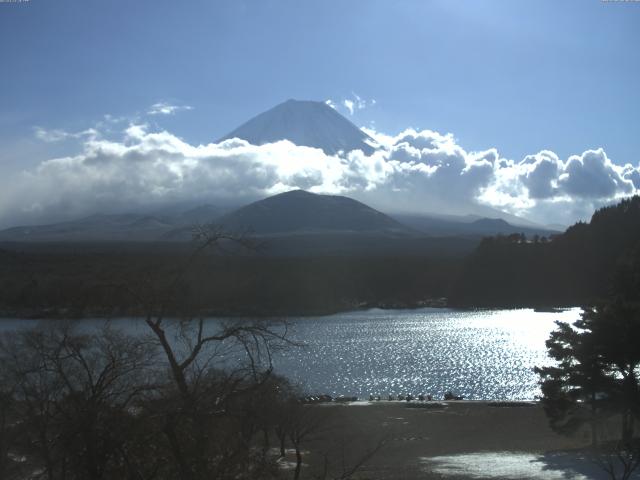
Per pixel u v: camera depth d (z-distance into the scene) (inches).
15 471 713.0
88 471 605.3
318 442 2004.2
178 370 638.5
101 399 633.6
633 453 1370.6
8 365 727.7
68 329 740.7
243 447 639.1
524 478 1457.9
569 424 1870.1
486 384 3762.3
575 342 1877.5
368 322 7608.3
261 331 681.6
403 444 2043.6
